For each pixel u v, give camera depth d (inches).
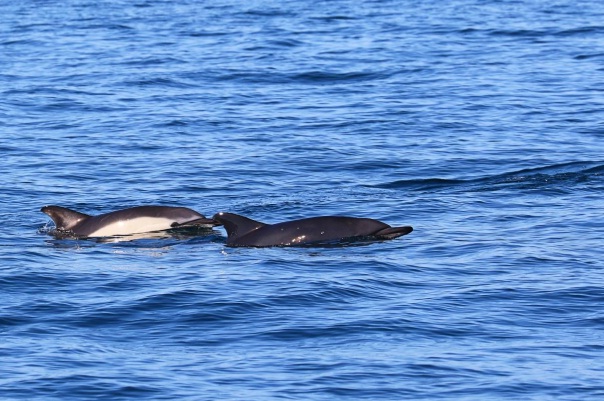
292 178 4047.7
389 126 4958.2
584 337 2311.8
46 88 5954.7
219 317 2444.6
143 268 2878.9
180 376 2098.9
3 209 3627.0
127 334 2348.7
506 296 2581.2
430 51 7076.8
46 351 2233.0
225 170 4165.8
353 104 5487.2
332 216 3193.9
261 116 5216.5
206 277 2763.3
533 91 5743.1
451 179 3991.1
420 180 3981.3
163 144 4635.8
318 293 2600.9
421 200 3654.0
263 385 2053.4
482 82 6023.6
